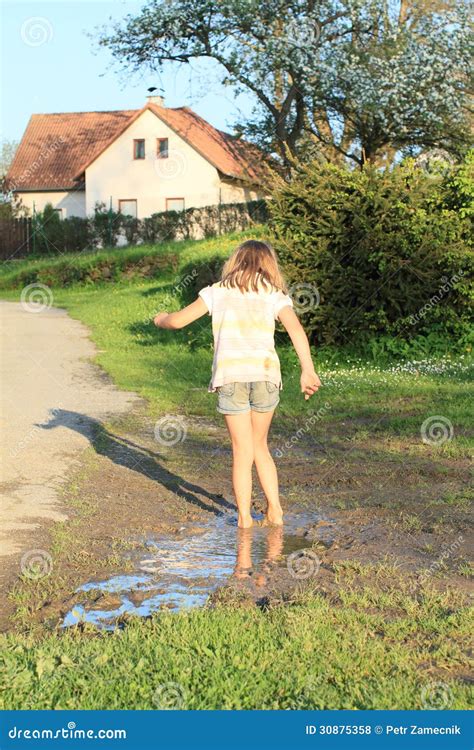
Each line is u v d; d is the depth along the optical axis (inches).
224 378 230.7
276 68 1302.9
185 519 246.2
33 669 137.3
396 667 140.0
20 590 178.9
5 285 1327.5
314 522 243.3
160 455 333.1
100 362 601.0
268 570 197.0
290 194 612.4
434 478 293.1
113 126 2255.2
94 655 141.3
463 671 140.6
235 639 148.2
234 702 127.4
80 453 322.3
